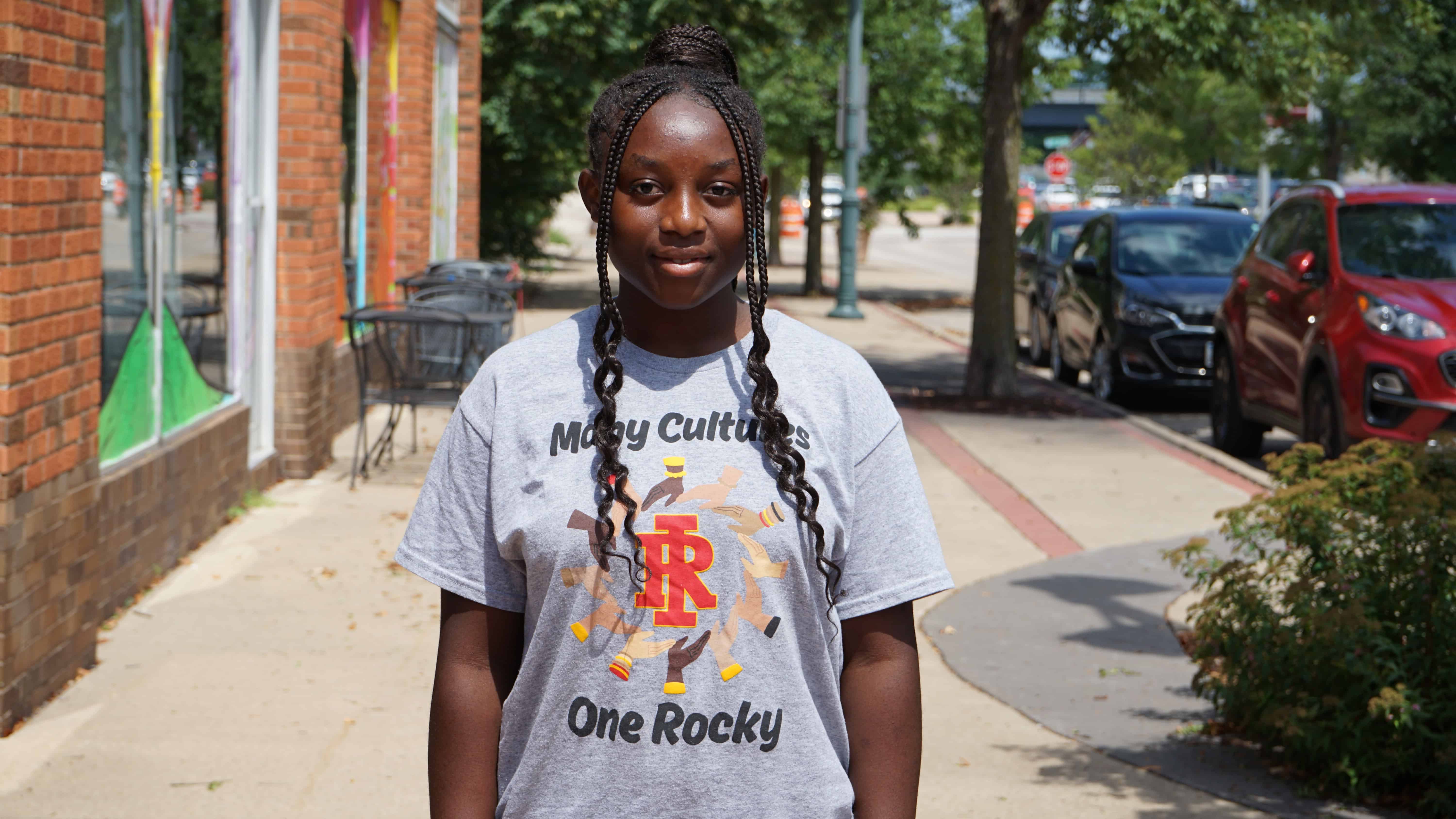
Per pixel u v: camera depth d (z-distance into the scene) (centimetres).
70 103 474
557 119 2011
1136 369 1292
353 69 1067
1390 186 1024
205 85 723
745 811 169
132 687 492
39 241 451
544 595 172
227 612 583
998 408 1230
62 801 401
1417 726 410
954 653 575
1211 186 5047
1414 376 849
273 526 732
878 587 178
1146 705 516
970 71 2459
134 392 614
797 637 173
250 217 801
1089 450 1036
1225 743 477
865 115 2047
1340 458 499
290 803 405
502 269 1240
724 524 169
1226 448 1096
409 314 847
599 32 1939
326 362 899
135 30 620
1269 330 1005
